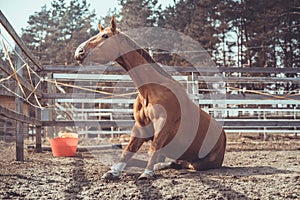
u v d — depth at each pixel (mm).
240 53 23422
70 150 6520
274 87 18750
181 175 4320
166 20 24547
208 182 3781
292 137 12086
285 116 12570
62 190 3479
